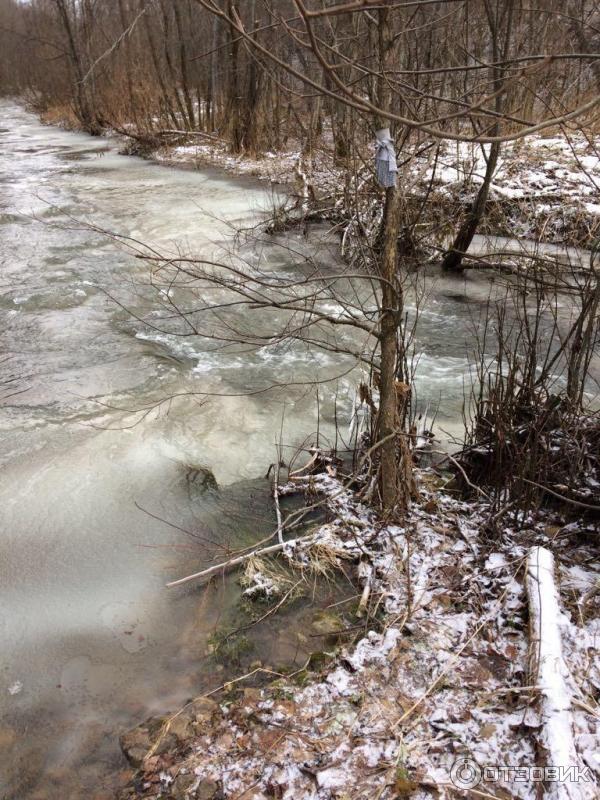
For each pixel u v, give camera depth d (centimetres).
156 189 1305
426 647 282
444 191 898
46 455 447
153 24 1850
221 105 1870
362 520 363
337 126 876
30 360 582
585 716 240
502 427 371
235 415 500
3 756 258
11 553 364
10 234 951
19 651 305
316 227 953
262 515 390
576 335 390
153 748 255
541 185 923
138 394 529
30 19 3456
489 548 334
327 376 560
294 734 252
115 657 301
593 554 330
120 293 737
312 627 308
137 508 399
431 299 722
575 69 890
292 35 203
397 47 433
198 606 327
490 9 646
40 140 2236
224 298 727
